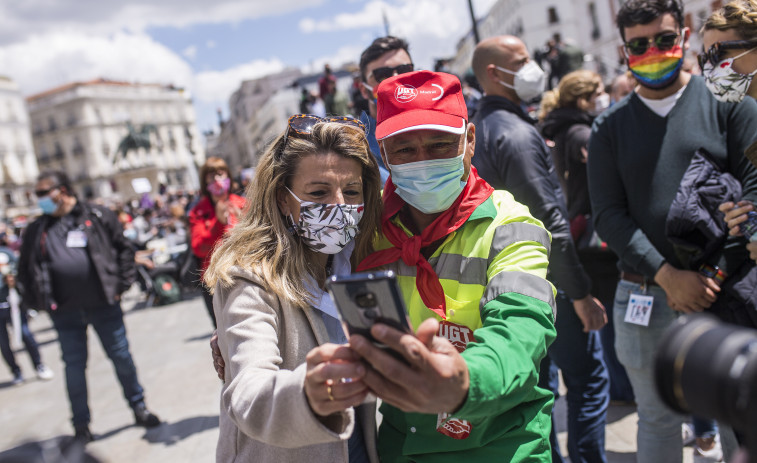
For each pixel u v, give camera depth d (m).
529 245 1.50
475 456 1.48
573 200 3.71
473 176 1.68
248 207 1.62
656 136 2.35
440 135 1.54
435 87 1.58
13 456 1.13
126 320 10.98
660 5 2.25
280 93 67.44
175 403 5.28
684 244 2.16
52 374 7.36
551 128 3.78
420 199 1.60
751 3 2.00
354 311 1.05
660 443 2.43
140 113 82.38
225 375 1.49
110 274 4.54
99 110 77.31
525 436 1.51
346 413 1.17
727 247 2.10
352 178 1.58
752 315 2.04
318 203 1.54
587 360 2.78
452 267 1.56
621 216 2.44
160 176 83.19
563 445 3.48
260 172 1.59
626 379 3.89
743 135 2.20
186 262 5.41
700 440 3.09
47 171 4.49
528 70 2.83
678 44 2.30
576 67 9.05
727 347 0.66
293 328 1.47
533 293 1.39
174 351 7.49
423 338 1.03
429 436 1.53
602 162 2.51
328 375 1.04
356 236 1.70
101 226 4.62
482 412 1.14
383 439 1.65
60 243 4.49
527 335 1.29
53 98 76.94
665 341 0.74
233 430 1.47
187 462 3.93
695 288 2.13
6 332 7.16
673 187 2.30
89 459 1.18
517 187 2.55
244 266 1.47
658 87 2.33
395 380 1.01
